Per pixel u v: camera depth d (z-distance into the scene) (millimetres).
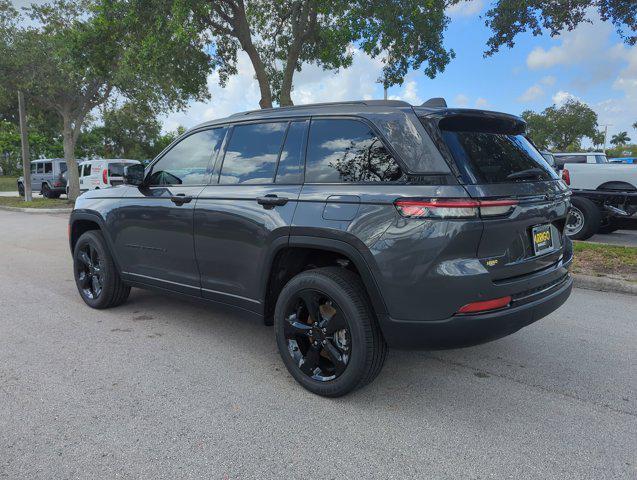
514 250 2770
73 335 4223
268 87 12906
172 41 10922
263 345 4020
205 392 3162
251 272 3434
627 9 8297
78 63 13102
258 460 2428
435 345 2701
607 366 3602
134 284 4551
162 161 4312
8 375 3396
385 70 12969
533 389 3227
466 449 2525
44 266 7258
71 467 2363
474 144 2840
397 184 2738
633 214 8609
